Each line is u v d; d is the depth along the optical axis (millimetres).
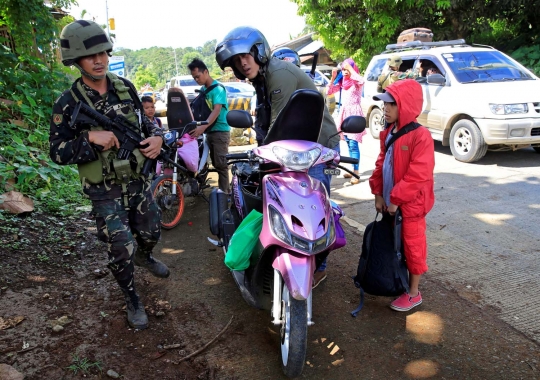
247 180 3490
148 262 3578
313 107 2938
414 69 8672
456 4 13820
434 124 8133
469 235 4668
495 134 7008
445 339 3045
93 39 2701
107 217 2973
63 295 3465
